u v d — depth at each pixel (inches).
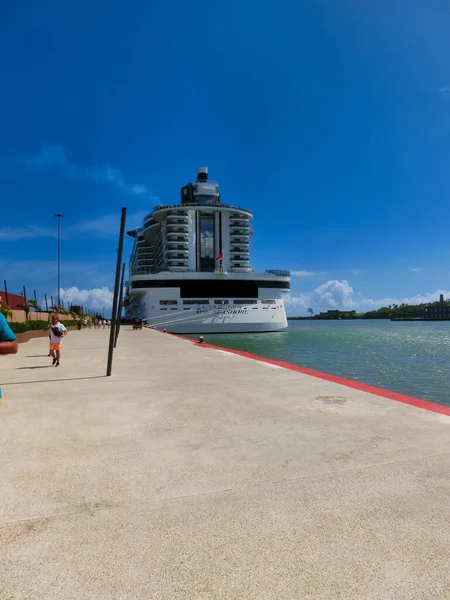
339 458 158.1
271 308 2657.5
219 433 193.8
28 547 99.6
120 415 230.4
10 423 214.1
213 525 109.2
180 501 123.5
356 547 98.7
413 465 149.1
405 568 90.7
